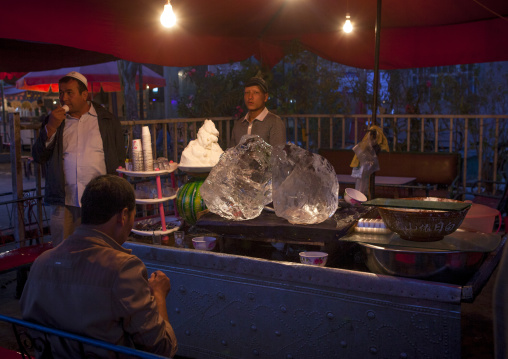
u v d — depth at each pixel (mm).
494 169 7211
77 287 1779
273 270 2713
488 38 6535
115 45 6008
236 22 6633
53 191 4203
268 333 2801
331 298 2580
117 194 1921
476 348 3109
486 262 2674
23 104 18297
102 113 4301
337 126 9656
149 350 1817
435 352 2357
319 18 6613
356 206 3166
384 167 6777
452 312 2287
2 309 4258
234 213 2945
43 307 1836
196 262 2975
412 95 9141
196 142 3516
